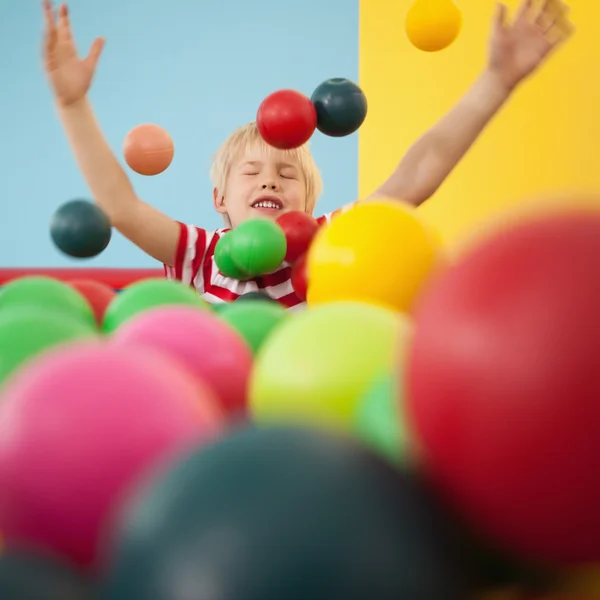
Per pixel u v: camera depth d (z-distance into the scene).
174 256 1.50
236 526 0.24
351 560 0.23
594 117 1.77
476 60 1.98
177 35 2.98
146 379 0.34
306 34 2.86
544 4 1.36
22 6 3.08
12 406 0.33
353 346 0.42
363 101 1.14
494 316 0.27
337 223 0.70
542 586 0.31
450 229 2.09
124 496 0.31
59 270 2.12
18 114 3.11
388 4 2.17
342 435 0.27
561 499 0.26
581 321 0.26
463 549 0.27
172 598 0.23
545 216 0.30
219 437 0.28
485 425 0.26
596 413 0.25
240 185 1.77
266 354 0.45
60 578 0.29
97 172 1.40
